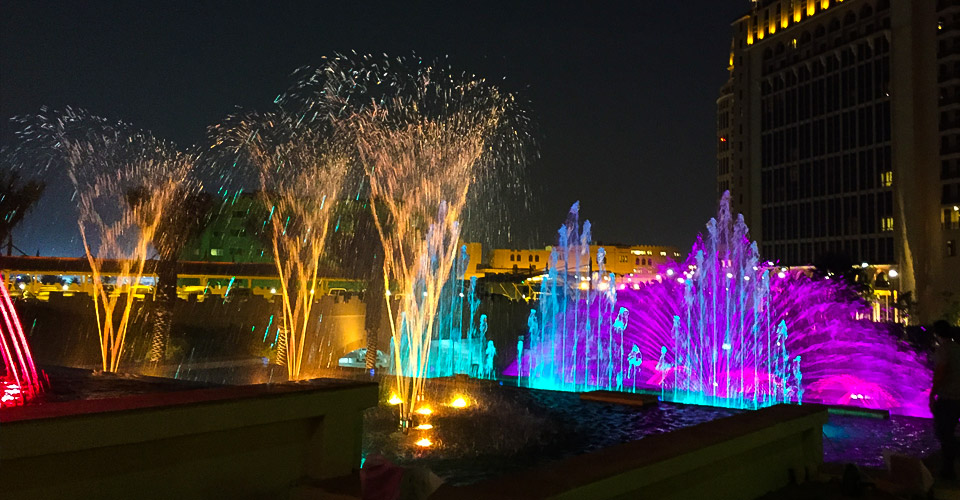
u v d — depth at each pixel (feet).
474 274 342.44
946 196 191.21
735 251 212.23
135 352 82.17
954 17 193.98
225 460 12.03
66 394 19.71
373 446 23.85
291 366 82.69
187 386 21.63
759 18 258.78
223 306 91.97
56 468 10.01
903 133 201.05
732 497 14.47
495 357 123.75
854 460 25.73
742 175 263.29
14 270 97.04
